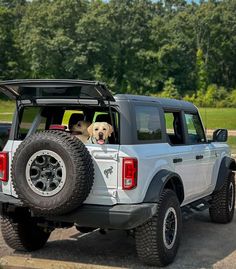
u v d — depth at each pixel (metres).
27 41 101.31
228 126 51.31
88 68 103.06
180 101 6.71
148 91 102.56
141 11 108.50
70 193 4.80
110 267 5.19
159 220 5.26
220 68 110.62
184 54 106.25
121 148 5.01
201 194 6.98
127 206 4.99
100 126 5.05
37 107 5.85
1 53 100.38
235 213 8.50
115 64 105.00
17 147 5.30
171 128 6.31
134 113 5.19
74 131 5.65
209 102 97.75
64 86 5.18
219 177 7.45
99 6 106.94
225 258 5.85
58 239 6.63
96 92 5.13
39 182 4.93
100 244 6.39
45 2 107.25
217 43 109.94
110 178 5.02
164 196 5.36
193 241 6.64
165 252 5.39
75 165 4.80
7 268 5.23
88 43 101.81
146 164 5.17
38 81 5.17
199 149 6.70
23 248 5.93
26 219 5.77
